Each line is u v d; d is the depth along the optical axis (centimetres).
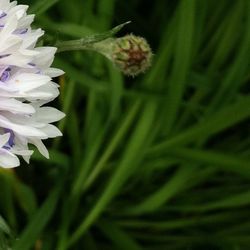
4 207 38
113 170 39
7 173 36
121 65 30
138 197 40
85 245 39
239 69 36
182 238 40
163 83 37
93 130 38
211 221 40
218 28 38
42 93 26
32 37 27
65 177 38
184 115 38
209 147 40
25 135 26
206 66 40
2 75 26
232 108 36
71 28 35
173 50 37
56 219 39
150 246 40
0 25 26
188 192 40
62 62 35
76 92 39
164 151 37
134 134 37
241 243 39
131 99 38
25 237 36
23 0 31
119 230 39
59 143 39
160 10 40
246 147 39
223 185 40
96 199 39
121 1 39
